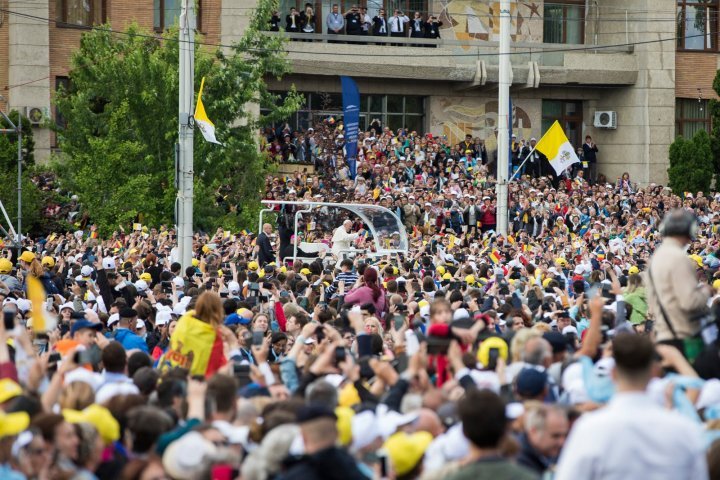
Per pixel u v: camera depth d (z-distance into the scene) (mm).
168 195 75188
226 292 40125
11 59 87938
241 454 15914
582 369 18125
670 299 19250
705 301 19234
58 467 14867
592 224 84250
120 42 80500
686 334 19203
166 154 77562
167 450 14891
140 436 15398
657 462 12203
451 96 106250
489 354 19984
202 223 77062
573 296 42750
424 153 94000
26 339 20469
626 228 83875
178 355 23078
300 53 97938
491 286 41406
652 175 108438
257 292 37219
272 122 85125
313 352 22797
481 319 22422
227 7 92750
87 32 83125
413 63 100938
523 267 52969
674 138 109250
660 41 107750
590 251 70125
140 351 21719
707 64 111000
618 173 109688
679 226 19562
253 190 81125
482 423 13023
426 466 15188
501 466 12906
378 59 100000
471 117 106938
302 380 19375
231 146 79312
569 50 105938
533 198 87000
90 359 19984
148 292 37844
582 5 107812
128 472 15164
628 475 12188
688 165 99688
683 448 12273
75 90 81812
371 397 18734
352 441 15688
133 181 73562
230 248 61562
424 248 58688
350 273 44031
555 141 76438
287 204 60031
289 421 15852
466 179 92938
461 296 32000
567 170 100625
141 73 77250
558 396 18844
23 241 65625
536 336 19328
